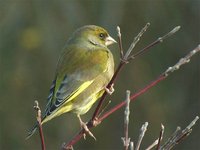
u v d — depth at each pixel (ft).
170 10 54.24
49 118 28.71
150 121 53.01
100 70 30.50
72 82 29.81
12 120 51.75
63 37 51.62
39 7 51.90
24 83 51.98
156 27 54.39
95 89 30.35
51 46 51.60
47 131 51.78
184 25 54.19
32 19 51.88
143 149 52.70
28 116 52.13
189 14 54.19
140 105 53.26
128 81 53.57
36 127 25.63
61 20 51.88
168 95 53.83
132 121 53.26
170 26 54.34
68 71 30.12
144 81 53.62
